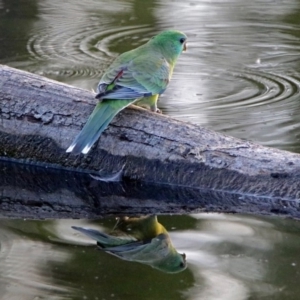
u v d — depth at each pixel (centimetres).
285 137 1208
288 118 1314
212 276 759
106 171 1091
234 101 1423
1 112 1111
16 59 1655
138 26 1925
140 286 733
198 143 1033
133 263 789
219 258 807
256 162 1002
